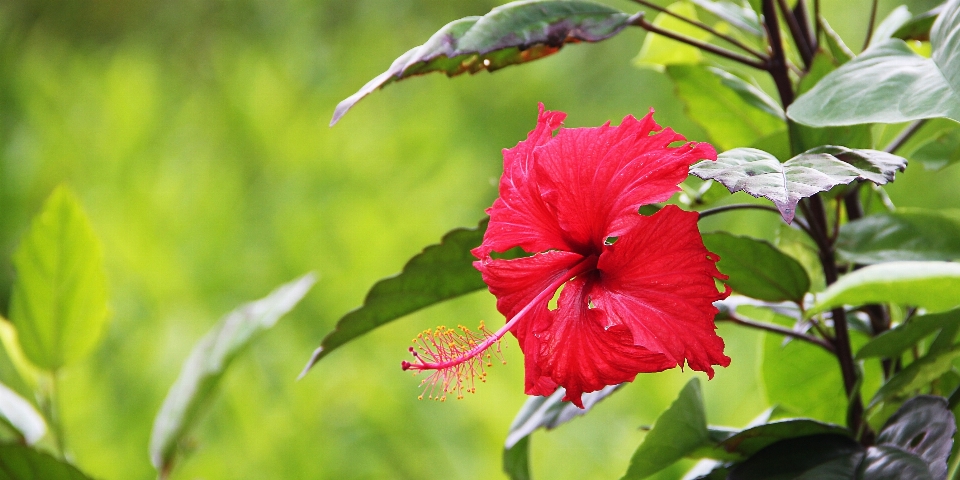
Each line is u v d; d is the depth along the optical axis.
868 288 1.29
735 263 1.35
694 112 1.50
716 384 2.52
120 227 3.11
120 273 3.04
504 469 1.46
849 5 3.49
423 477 2.55
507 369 2.56
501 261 1.29
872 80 1.28
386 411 2.62
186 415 1.50
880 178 1.23
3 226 3.51
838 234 1.38
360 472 2.53
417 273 1.36
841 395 1.46
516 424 1.43
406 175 3.61
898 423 1.32
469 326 2.84
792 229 1.41
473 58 1.33
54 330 1.50
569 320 1.27
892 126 2.05
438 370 1.28
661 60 1.54
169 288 3.03
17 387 2.62
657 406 2.47
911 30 1.39
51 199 1.49
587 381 1.27
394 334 2.89
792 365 1.46
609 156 1.26
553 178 1.27
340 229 3.24
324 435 2.58
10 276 3.46
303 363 2.79
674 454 1.35
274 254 3.24
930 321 1.32
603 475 2.35
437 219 3.44
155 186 3.32
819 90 1.29
